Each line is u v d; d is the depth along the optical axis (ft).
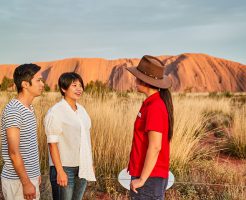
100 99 24.86
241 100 81.71
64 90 10.64
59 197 10.74
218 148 26.53
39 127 19.45
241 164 22.52
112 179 16.90
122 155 18.71
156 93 8.94
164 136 8.66
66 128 10.37
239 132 26.12
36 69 9.04
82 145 10.57
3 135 8.68
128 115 22.25
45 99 28.45
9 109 8.50
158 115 8.43
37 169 9.08
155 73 8.89
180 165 19.51
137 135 8.91
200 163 20.47
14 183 8.64
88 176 10.69
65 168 10.53
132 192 8.89
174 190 16.48
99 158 18.60
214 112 47.44
